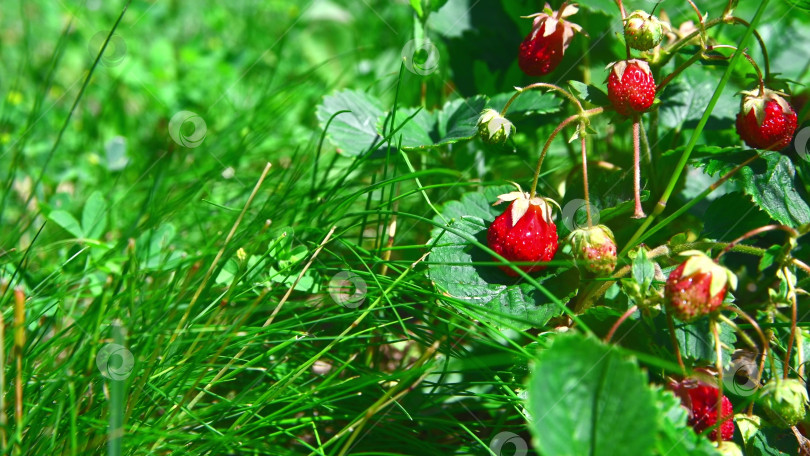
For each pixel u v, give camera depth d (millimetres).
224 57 521
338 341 293
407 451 295
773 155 298
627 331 283
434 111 351
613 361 241
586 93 302
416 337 323
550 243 289
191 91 483
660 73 340
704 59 302
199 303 300
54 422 274
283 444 299
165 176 392
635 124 291
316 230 325
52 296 314
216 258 294
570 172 341
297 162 392
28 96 479
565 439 237
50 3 573
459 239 304
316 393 301
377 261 309
